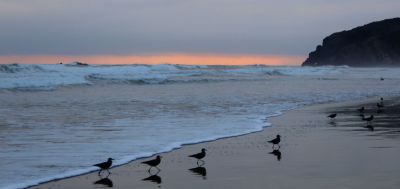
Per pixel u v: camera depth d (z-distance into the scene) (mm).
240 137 18609
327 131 20078
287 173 12336
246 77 79125
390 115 26359
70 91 47156
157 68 87562
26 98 38125
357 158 14008
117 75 66938
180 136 18781
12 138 18344
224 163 13797
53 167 13438
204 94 42344
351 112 28156
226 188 11078
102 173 12805
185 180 11906
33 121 23469
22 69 62438
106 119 24281
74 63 87750
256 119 24297
